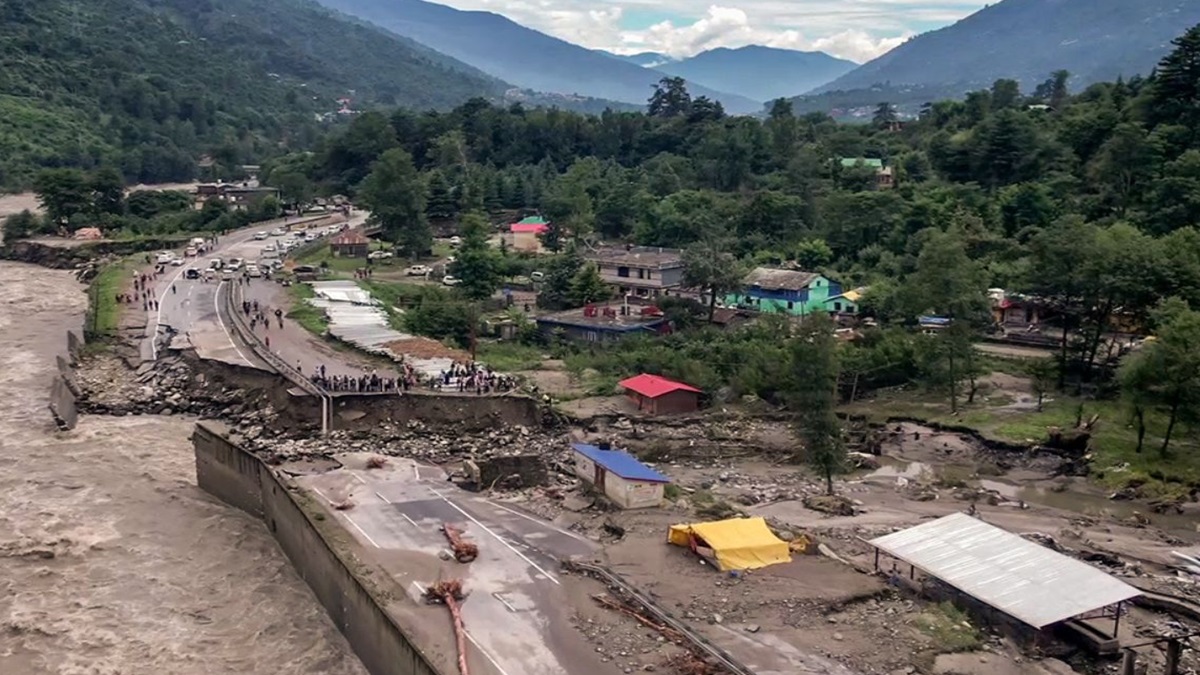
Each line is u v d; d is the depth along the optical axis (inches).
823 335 2790.4
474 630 1750.7
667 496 2534.5
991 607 1850.4
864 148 7632.9
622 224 6599.4
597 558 2066.9
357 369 3395.7
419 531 2212.1
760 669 1620.3
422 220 6151.6
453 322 4281.5
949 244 3713.1
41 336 4367.6
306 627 2047.2
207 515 2591.0
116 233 6712.6
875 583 1957.4
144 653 1925.4
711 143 7490.2
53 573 2222.0
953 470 3053.6
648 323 4456.2
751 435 3250.5
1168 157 5108.3
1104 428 3198.8
